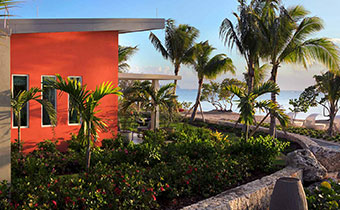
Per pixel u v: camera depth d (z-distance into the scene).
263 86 8.98
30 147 8.76
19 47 8.48
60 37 9.08
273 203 4.14
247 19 12.04
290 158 7.20
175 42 20.25
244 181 6.36
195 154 7.51
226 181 5.87
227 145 8.22
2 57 3.94
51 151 8.23
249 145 7.72
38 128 8.89
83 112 5.89
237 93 9.06
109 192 4.35
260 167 7.21
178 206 4.84
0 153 4.02
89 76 9.62
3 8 2.39
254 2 13.15
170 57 21.16
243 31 12.31
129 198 4.33
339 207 4.86
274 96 12.34
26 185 4.29
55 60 9.03
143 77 11.87
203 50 20.05
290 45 12.20
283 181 4.08
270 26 11.98
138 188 4.52
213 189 5.52
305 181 6.91
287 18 11.68
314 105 20.41
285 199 4.01
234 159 6.92
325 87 16.84
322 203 5.04
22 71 8.54
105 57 9.90
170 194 4.97
